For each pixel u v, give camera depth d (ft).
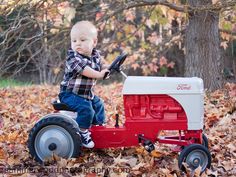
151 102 15.70
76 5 27.81
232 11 29.35
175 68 53.06
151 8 30.07
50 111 25.99
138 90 15.52
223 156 16.89
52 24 28.48
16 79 48.34
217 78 28.68
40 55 40.57
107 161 16.29
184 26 32.07
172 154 16.80
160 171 14.94
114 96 30.66
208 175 14.90
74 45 16.19
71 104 15.88
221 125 21.08
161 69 51.85
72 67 15.76
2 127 21.91
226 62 43.42
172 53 52.49
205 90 27.96
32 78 49.73
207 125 21.31
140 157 16.40
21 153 16.94
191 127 15.47
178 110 15.52
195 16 28.25
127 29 34.58
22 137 19.60
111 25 34.06
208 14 28.02
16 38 29.71
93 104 16.78
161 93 15.44
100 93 32.78
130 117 15.87
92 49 16.61
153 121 15.66
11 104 29.09
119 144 16.03
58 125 15.65
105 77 15.70
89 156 16.52
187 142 15.65
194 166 15.03
